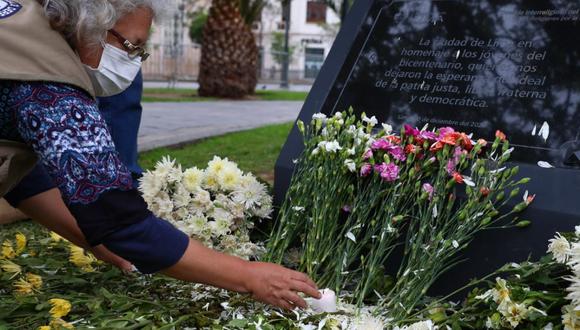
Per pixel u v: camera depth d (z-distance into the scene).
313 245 2.03
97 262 2.30
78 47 1.58
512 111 2.10
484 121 2.14
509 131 2.07
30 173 2.04
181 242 1.60
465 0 2.36
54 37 1.52
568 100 2.00
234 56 16.03
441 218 1.98
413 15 2.48
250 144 7.19
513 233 1.88
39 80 1.48
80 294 2.01
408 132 2.10
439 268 1.89
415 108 2.31
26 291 2.05
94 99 1.58
